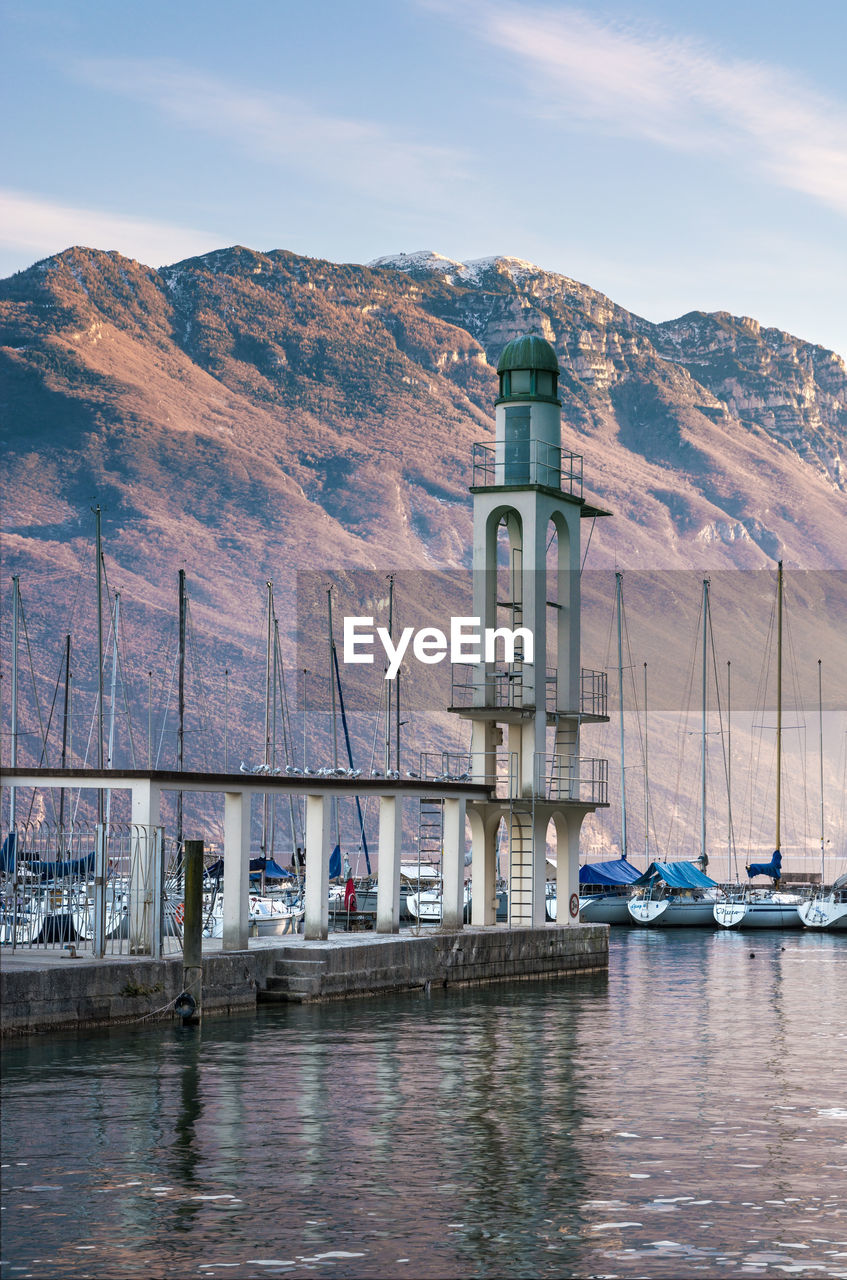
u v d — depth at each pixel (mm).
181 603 87438
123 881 41875
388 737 99000
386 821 46688
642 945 76562
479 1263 17422
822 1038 36656
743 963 63594
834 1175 21406
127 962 33875
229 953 38312
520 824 52688
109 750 97500
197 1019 34812
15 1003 31203
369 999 42094
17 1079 27344
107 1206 19391
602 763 55625
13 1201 19547
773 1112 26188
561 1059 32250
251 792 39812
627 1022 39531
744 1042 35719
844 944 77312
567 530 54969
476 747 52969
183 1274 16938
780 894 97750
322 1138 23359
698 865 105562
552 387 54281
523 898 52938
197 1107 25438
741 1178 21203
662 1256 17703
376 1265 17312
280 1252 17703
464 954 47312
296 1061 30438
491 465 53875
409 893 81875
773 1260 17594
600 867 97875
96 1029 32875
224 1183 20562
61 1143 22594
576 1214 19328
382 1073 29562
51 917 38688
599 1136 23922
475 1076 29578
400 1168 21562
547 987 48938
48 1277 16797
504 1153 22609
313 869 43000
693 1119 25469
